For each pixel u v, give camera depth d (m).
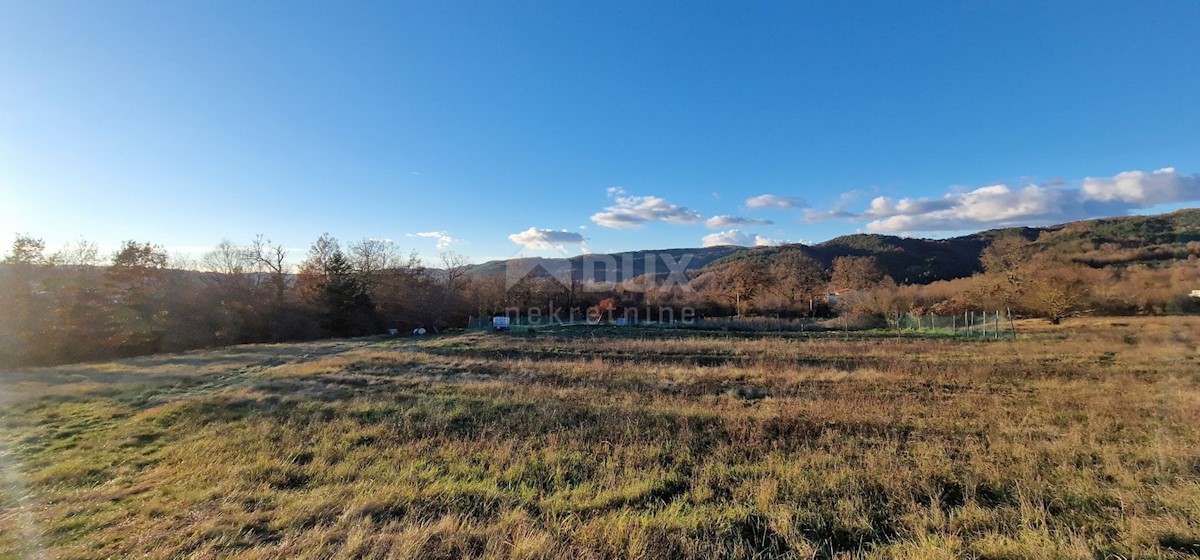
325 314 40.84
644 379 13.38
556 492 5.43
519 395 11.09
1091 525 4.26
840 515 4.64
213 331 33.41
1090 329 25.05
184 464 6.68
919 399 10.25
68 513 4.94
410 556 3.83
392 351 22.72
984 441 7.03
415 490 5.39
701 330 35.44
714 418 8.55
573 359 18.59
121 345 28.34
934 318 34.59
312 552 3.94
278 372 15.80
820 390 11.52
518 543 4.02
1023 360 16.31
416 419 9.13
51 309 27.12
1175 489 4.95
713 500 5.18
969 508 4.65
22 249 27.08
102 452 7.43
